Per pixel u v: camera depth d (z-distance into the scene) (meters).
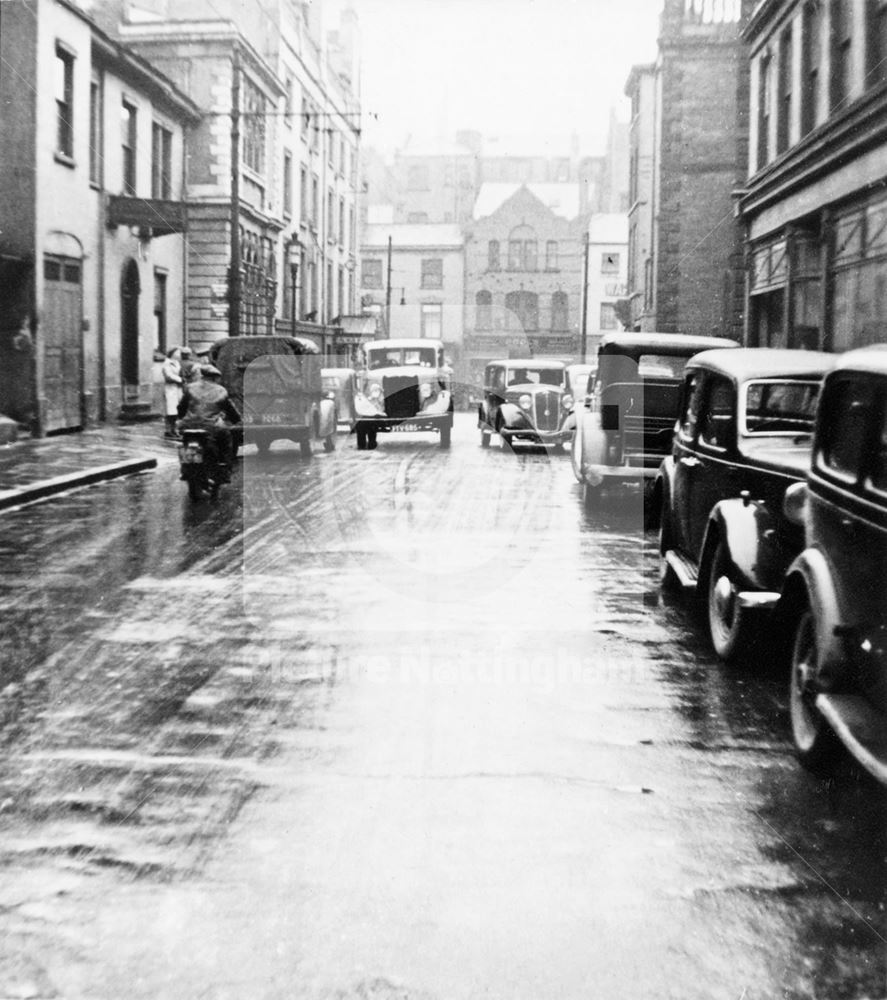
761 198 25.50
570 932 3.65
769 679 6.78
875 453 4.99
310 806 4.70
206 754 5.34
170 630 7.79
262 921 3.71
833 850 4.32
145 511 14.09
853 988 3.33
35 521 13.21
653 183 42.69
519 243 61.97
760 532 6.97
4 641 7.54
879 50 18.80
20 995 3.28
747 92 33.78
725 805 4.77
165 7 39.84
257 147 39.44
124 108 29.16
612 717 5.98
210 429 14.97
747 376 7.82
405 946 3.55
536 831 4.46
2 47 23.05
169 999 3.26
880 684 4.77
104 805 4.71
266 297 40.66
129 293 29.86
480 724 5.81
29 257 23.38
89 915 3.76
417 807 4.70
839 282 20.72
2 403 23.69
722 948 3.55
